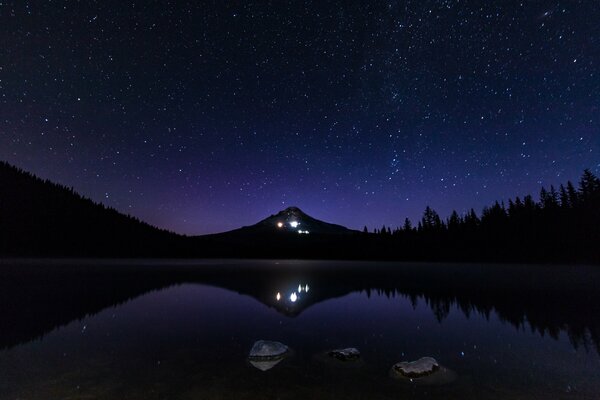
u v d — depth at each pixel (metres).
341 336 11.70
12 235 92.88
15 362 8.79
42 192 121.06
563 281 29.89
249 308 17.19
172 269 49.00
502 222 79.25
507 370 8.25
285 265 63.66
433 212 102.88
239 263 71.62
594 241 56.94
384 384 7.34
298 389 7.05
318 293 23.22
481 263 60.06
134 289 24.88
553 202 74.50
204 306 17.77
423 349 10.09
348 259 91.62
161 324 13.45
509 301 19.14
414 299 20.27
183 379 7.62
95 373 8.00
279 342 10.62
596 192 68.00
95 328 12.69
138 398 6.57
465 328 12.84
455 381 7.52
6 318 14.37
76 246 96.75
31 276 35.22
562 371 8.16
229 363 8.78
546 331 12.26
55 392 6.87
